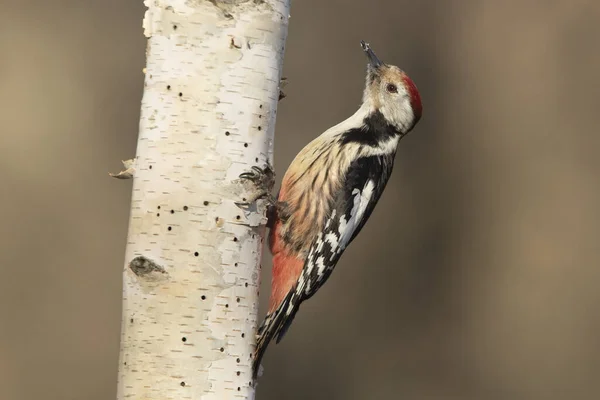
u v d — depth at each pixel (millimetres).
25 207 15148
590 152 16234
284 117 15703
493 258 16125
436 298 16062
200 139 5547
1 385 14000
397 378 15609
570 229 16031
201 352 5453
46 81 15781
